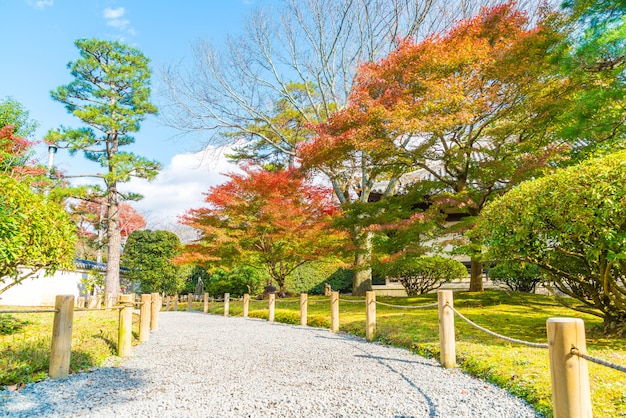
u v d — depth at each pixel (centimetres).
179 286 2284
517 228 559
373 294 727
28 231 578
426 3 1497
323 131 1074
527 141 1040
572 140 797
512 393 379
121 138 2172
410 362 529
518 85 926
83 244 3020
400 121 886
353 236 1363
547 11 902
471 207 1130
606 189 466
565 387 207
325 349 642
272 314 1132
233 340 749
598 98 718
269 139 1938
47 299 1819
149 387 423
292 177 1281
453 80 912
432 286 1648
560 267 645
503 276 1427
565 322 212
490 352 504
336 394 391
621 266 516
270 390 407
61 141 1916
